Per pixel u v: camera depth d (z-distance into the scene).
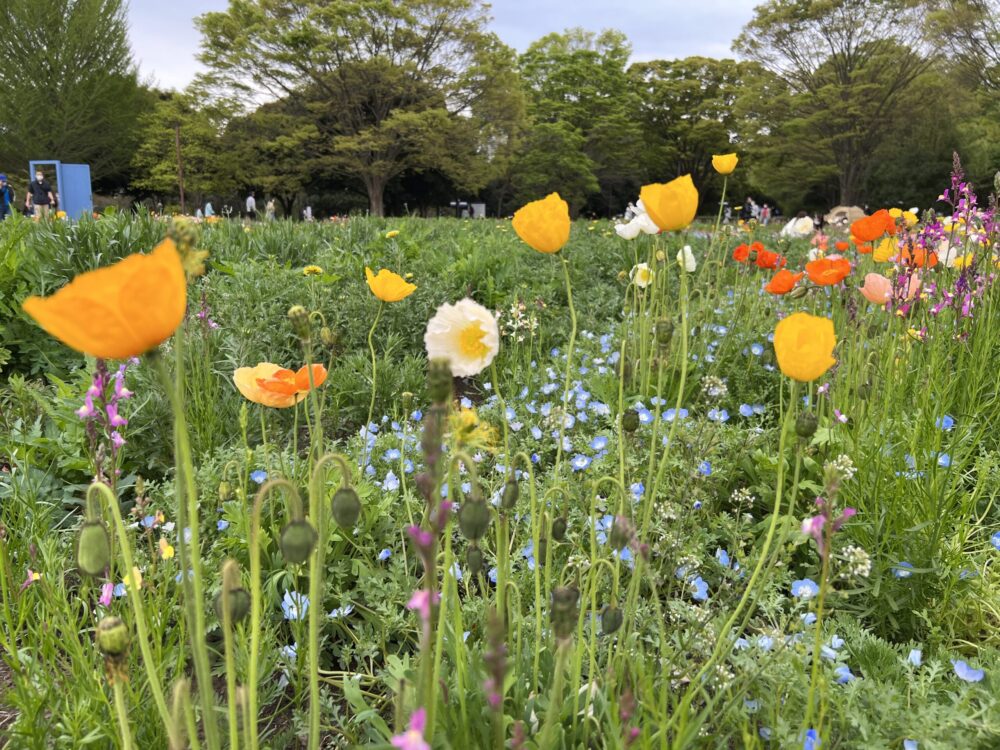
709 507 2.37
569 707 1.39
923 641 2.00
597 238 9.70
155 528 2.32
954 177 3.22
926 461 2.25
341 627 2.04
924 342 3.08
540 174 40.84
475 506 1.08
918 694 1.52
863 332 3.05
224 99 33.19
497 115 34.47
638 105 44.47
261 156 34.78
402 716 0.96
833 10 30.30
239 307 4.47
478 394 4.43
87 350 0.80
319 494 1.12
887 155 33.62
